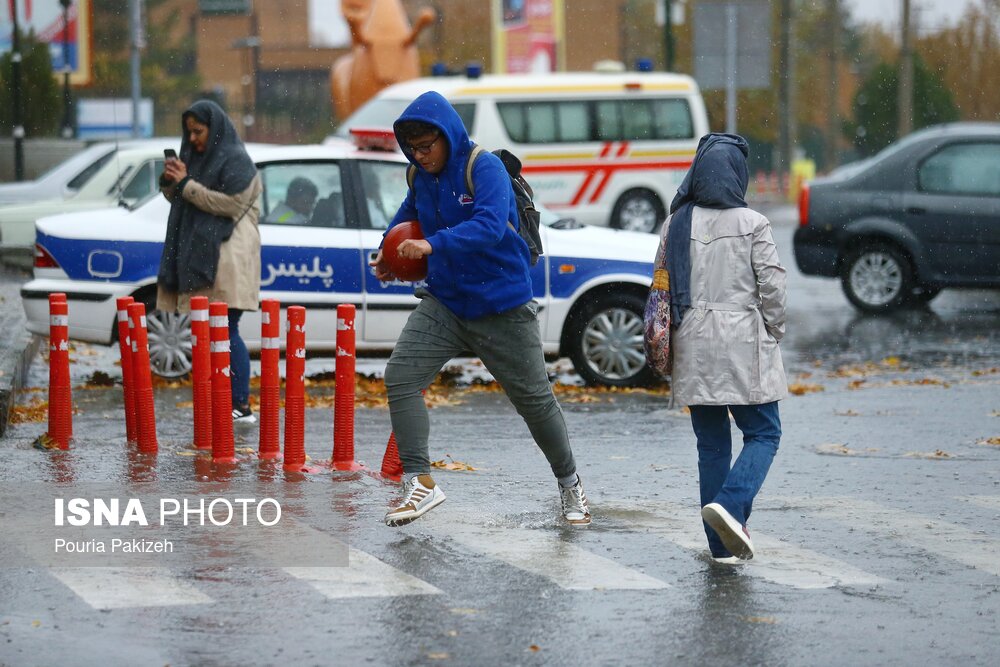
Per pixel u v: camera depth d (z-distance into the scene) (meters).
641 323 33.69
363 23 113.94
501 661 14.12
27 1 94.56
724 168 17.94
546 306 33.25
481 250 18.31
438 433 27.22
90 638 14.54
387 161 33.19
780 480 23.42
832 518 20.64
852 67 190.12
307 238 32.25
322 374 34.56
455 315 18.70
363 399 30.89
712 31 56.12
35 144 84.12
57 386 24.36
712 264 17.83
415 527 19.33
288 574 16.94
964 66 149.00
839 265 50.19
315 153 32.75
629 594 16.48
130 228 32.25
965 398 32.72
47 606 15.55
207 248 27.06
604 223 68.56
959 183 49.50
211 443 24.25
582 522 19.77
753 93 158.38
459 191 18.31
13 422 27.09
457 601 16.05
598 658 14.26
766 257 17.70
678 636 15.01
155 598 15.91
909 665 14.32
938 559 18.42
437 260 18.44
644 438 27.03
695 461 24.73
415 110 18.17
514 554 18.09
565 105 67.94
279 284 32.12
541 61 125.12
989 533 19.89
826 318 49.12
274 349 23.47
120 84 134.25
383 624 15.16
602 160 68.19
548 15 125.06
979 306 52.34
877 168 50.03
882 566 18.02
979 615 16.02
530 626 15.22
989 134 49.47
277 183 32.50
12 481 21.64
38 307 32.03
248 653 14.20
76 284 31.95
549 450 19.56
